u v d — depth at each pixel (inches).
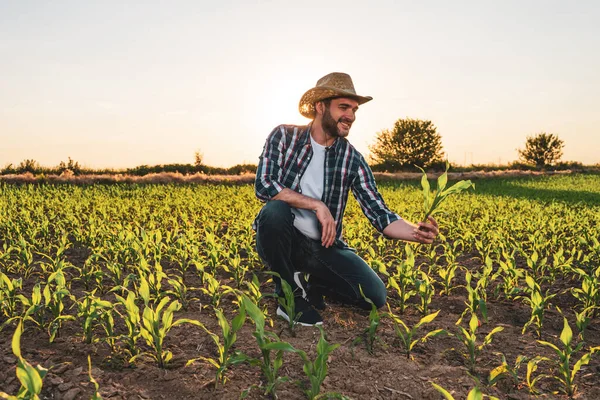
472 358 114.4
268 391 92.4
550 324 150.2
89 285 173.8
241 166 1323.8
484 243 290.7
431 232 120.5
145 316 104.2
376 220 139.6
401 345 126.6
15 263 189.0
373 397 100.1
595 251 222.2
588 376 112.9
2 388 92.6
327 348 91.6
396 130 2080.5
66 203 474.3
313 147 141.7
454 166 1975.9
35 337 120.0
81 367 101.4
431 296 165.5
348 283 144.3
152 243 204.4
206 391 96.3
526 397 102.7
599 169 1854.1
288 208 135.8
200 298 161.2
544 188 1026.7
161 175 925.8
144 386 97.7
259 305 154.3
